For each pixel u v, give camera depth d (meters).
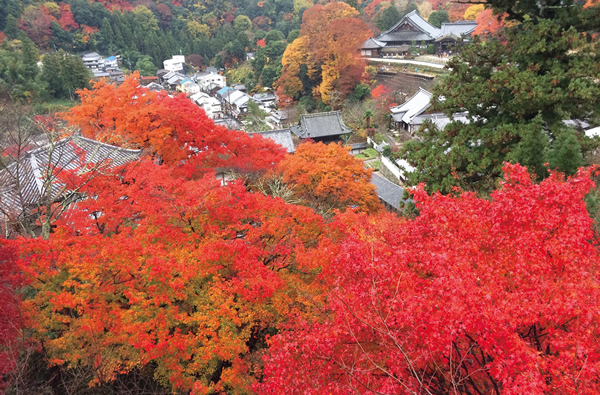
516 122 15.03
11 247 8.73
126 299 10.23
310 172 21.91
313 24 75.50
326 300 9.59
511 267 6.51
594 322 5.38
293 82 71.25
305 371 6.56
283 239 11.70
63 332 9.41
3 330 7.68
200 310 9.64
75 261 9.05
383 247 7.68
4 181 15.23
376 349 6.92
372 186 23.98
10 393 8.02
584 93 12.92
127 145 19.69
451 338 5.23
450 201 7.74
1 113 18.25
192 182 12.23
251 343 11.47
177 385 8.84
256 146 23.22
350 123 55.69
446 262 6.52
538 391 4.53
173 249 10.52
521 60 15.26
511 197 7.32
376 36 83.44
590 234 6.68
